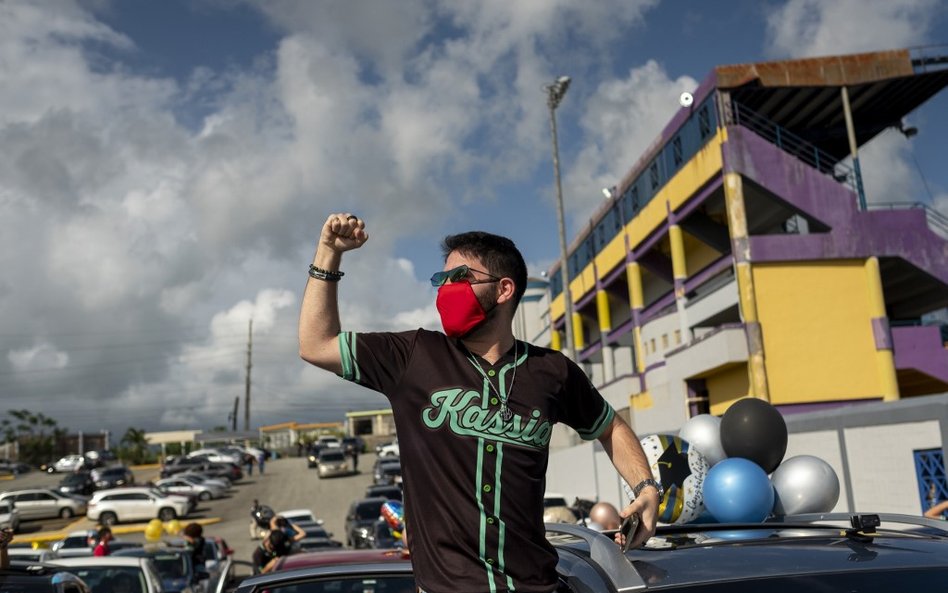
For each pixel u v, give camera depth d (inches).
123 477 2123.5
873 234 1041.5
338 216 89.2
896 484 499.2
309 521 1026.7
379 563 183.2
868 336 1034.1
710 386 1130.0
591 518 301.1
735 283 1051.9
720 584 85.0
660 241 1359.5
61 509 1584.6
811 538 101.7
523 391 87.5
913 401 487.2
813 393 1012.5
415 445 87.0
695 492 164.9
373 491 1272.1
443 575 82.9
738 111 1079.0
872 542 98.7
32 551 561.9
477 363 88.7
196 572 469.4
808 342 1023.0
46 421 3981.3
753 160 1046.4
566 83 1203.9
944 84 1069.8
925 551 93.4
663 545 100.7
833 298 1039.6
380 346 89.9
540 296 2223.2
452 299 88.5
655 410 1213.1
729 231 1154.0
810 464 184.1
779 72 1049.5
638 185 1358.3
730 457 188.4
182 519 1505.9
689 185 1151.0
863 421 530.9
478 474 84.2
